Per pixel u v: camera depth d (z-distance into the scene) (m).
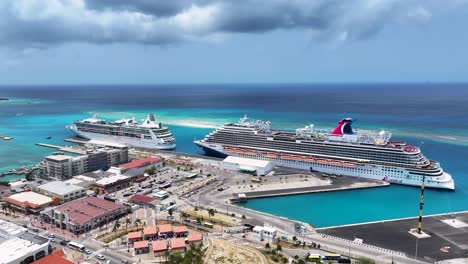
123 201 158.00
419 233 125.75
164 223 134.50
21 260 100.44
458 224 133.50
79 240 120.44
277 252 111.44
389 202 165.12
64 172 196.00
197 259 102.75
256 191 174.38
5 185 177.88
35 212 143.75
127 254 111.06
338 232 127.88
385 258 108.38
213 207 151.75
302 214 150.75
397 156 191.00
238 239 121.75
